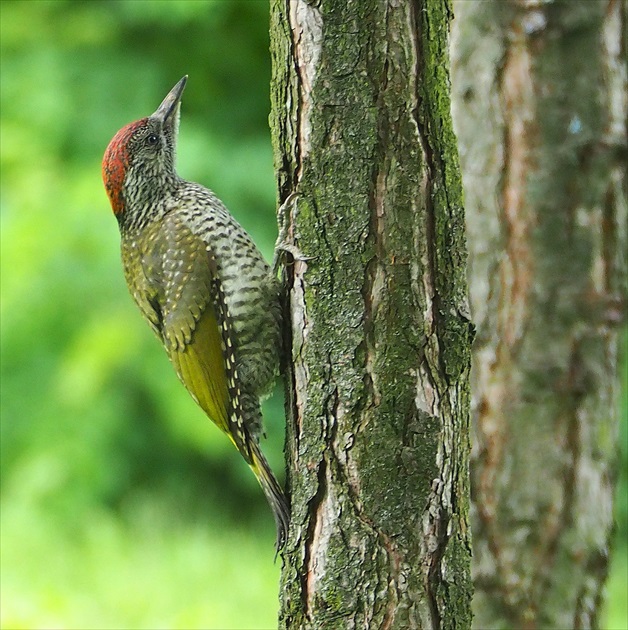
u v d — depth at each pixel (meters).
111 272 20.31
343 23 7.07
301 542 7.41
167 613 15.76
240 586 17.12
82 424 20.56
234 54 21.72
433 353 7.18
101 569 18.08
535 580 10.04
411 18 7.05
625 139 10.02
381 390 7.16
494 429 10.11
